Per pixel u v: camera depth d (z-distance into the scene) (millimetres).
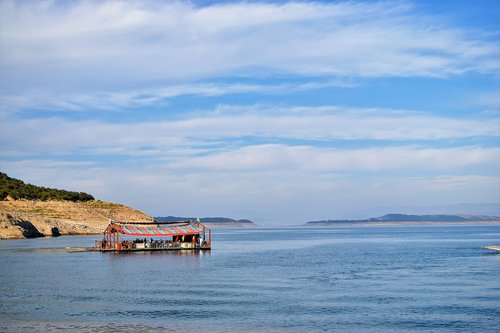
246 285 61594
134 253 106938
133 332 38812
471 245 150375
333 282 64562
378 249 134250
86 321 42219
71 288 58781
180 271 75562
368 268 81750
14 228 172000
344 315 44688
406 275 72062
